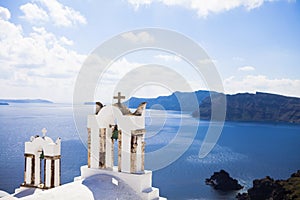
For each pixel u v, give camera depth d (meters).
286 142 11.93
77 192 6.78
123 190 7.29
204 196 11.43
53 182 8.33
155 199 7.52
